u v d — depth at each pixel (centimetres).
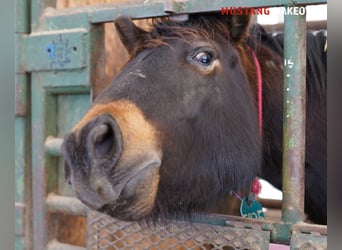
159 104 138
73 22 182
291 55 140
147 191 133
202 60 146
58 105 194
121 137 125
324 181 194
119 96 134
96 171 120
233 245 148
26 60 192
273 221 143
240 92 162
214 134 152
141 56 146
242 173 163
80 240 207
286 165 141
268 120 185
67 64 182
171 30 150
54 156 192
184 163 146
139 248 167
